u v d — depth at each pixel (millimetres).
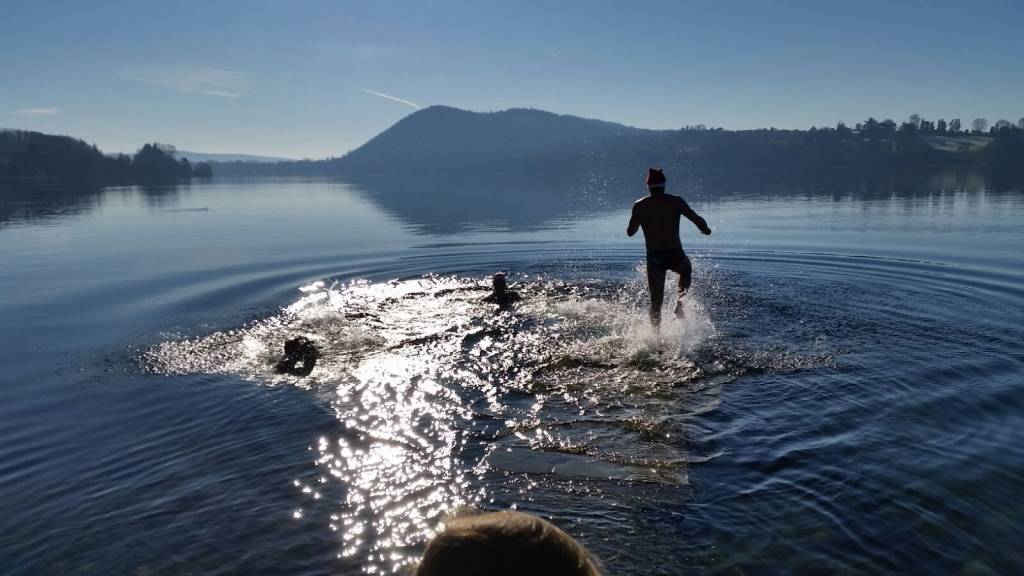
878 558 3201
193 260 13156
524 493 3930
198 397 5633
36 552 3445
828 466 4105
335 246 14906
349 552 3383
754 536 3420
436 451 4512
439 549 1029
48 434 4945
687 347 6656
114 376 6219
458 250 13859
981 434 4473
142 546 3473
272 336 7430
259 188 63219
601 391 5574
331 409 5289
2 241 17125
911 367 5840
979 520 3479
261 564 3295
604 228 17844
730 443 4500
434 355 6656
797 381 5629
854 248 12625
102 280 11156
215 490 4043
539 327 7594
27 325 8148
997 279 9414
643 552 3312
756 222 17797
